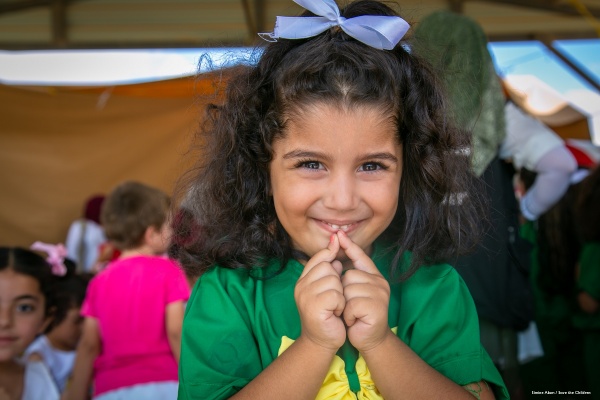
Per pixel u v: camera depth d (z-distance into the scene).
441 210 1.49
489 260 2.22
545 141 2.82
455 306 1.45
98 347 3.06
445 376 1.33
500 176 2.31
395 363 1.26
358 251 1.28
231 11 5.27
